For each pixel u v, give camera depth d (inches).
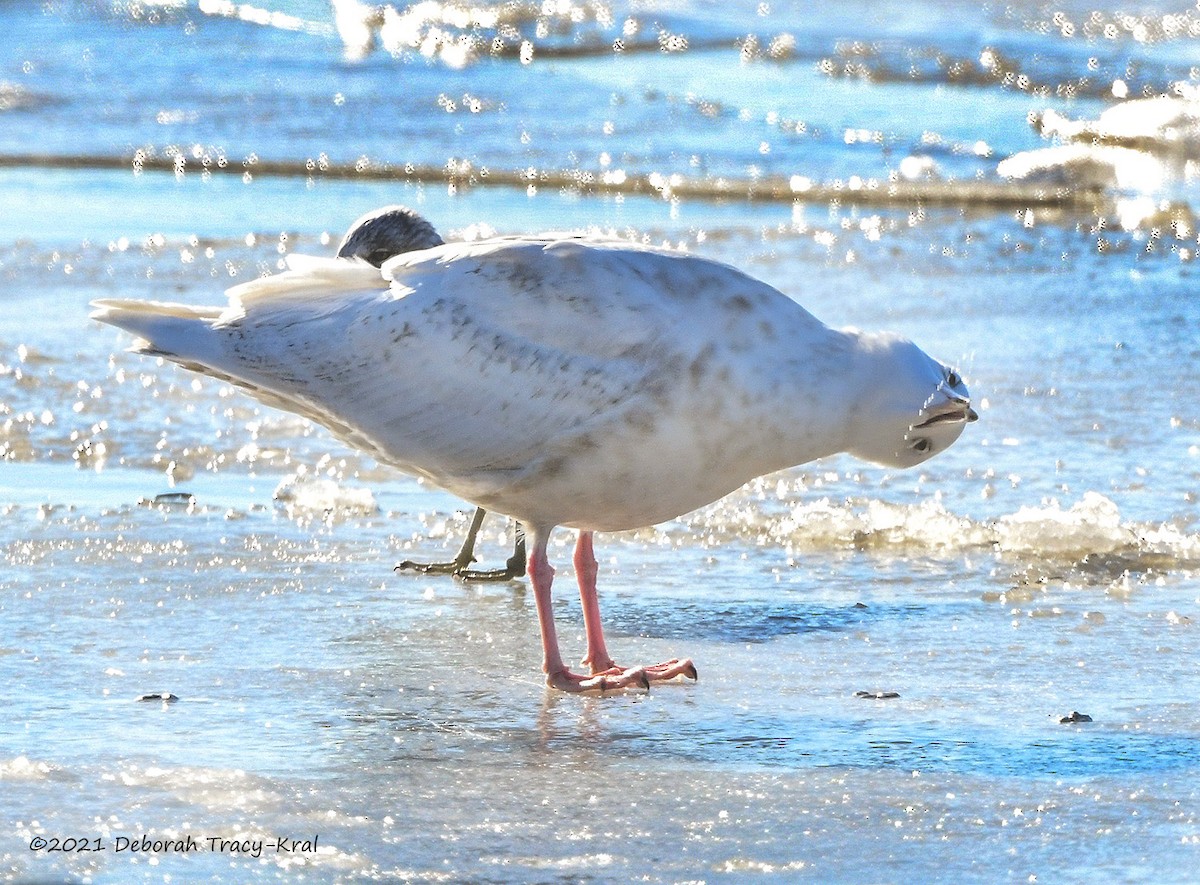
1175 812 308.7
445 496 550.0
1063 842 295.7
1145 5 1504.7
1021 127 1146.7
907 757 338.6
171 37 1443.2
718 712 367.6
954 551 489.4
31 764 326.0
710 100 1237.7
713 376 370.3
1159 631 415.8
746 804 314.5
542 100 1249.4
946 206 971.3
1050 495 530.0
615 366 372.2
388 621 430.3
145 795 314.5
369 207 970.7
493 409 378.6
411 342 381.1
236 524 508.4
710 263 386.3
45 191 1015.0
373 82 1310.3
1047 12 1496.1
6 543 482.3
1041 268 828.6
